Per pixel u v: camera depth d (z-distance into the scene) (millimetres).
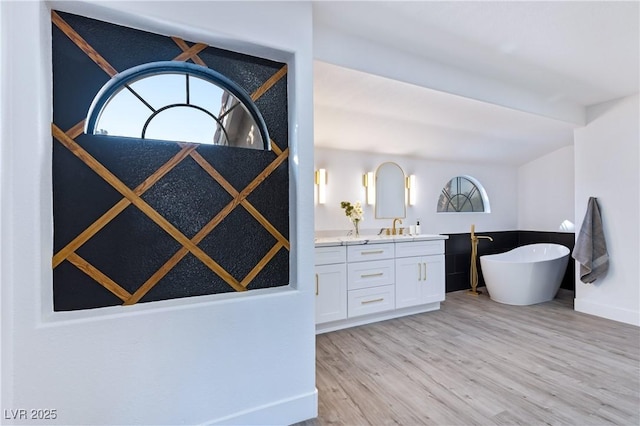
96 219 1390
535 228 4793
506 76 2746
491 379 2094
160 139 1569
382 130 3355
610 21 1919
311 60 1781
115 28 1441
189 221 1567
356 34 2123
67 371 1269
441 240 3666
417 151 3986
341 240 3119
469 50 2312
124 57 1460
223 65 1673
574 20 1918
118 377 1346
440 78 2510
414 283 3469
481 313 3510
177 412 1449
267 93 1778
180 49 1567
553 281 3879
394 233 3832
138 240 1464
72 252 1354
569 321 3207
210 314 1516
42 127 1272
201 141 1677
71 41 1365
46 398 1242
